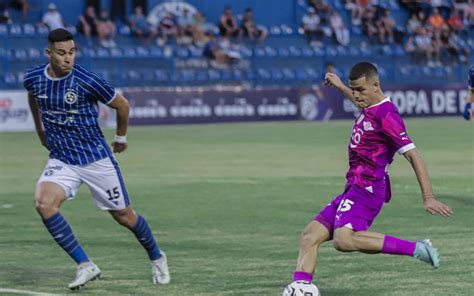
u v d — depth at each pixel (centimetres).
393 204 2769
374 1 8306
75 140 1662
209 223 2494
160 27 7419
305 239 1493
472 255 1984
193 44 7425
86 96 1645
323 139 5253
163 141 5184
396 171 3675
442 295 1611
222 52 7375
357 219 1462
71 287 1661
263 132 5806
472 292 1631
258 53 7581
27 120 6138
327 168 3797
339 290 1662
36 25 7194
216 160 4153
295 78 7575
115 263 1953
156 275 1741
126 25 7462
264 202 2869
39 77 1641
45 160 4262
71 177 1673
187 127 6309
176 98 6538
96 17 7412
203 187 3234
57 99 1634
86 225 2477
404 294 1622
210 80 7288
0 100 6059
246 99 6738
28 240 2250
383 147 1468
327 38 7881
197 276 1805
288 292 1453
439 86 7175
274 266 1906
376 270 1833
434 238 2209
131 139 5334
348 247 1457
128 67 7006
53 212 1650
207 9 7869
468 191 3030
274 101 6806
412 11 8300
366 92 1460
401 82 7756
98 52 7175
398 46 8012
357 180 1477
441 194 2959
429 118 7062
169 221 2533
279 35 7775
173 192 3114
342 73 7706
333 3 8300
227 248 2123
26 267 1916
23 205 2859
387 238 1459
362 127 1473
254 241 2214
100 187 1686
